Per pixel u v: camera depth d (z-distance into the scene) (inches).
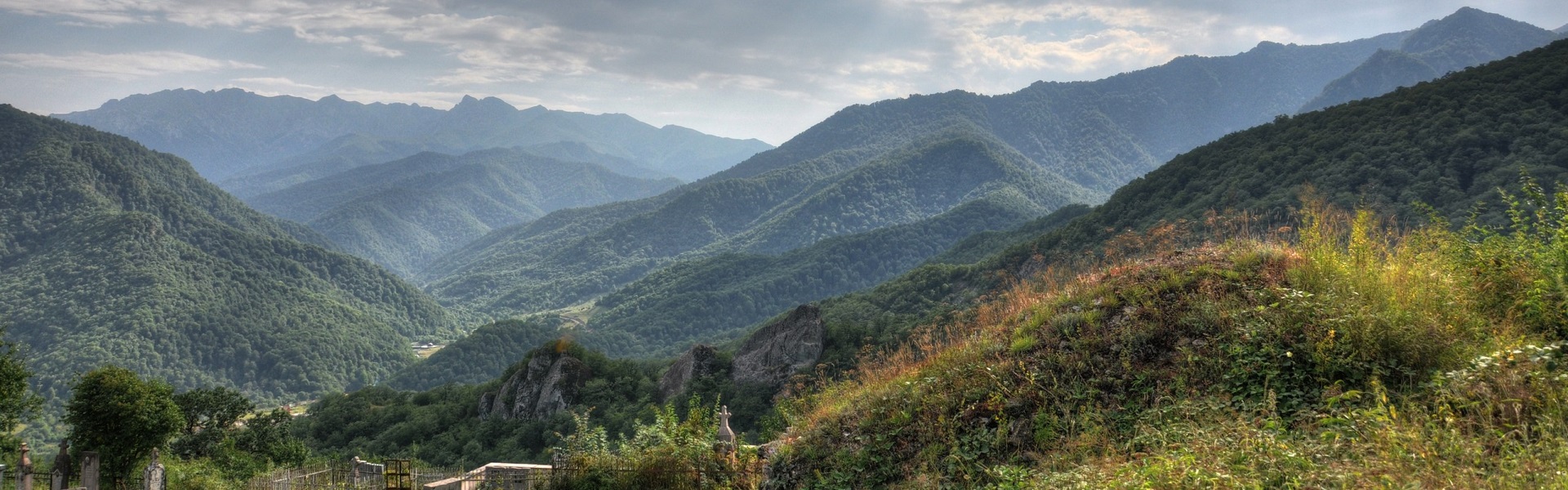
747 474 328.2
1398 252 280.2
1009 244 5270.7
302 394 7012.8
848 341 1856.5
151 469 627.2
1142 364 265.4
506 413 2111.2
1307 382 234.5
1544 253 259.1
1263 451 193.3
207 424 1334.9
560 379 2074.3
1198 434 215.0
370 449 2071.9
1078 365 271.0
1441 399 199.0
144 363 6742.1
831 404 343.0
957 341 332.8
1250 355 246.7
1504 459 169.3
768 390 1761.8
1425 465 171.9
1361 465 180.9
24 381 854.5
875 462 280.8
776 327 1914.4
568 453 372.2
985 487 245.6
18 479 577.0
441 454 1942.7
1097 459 232.5
